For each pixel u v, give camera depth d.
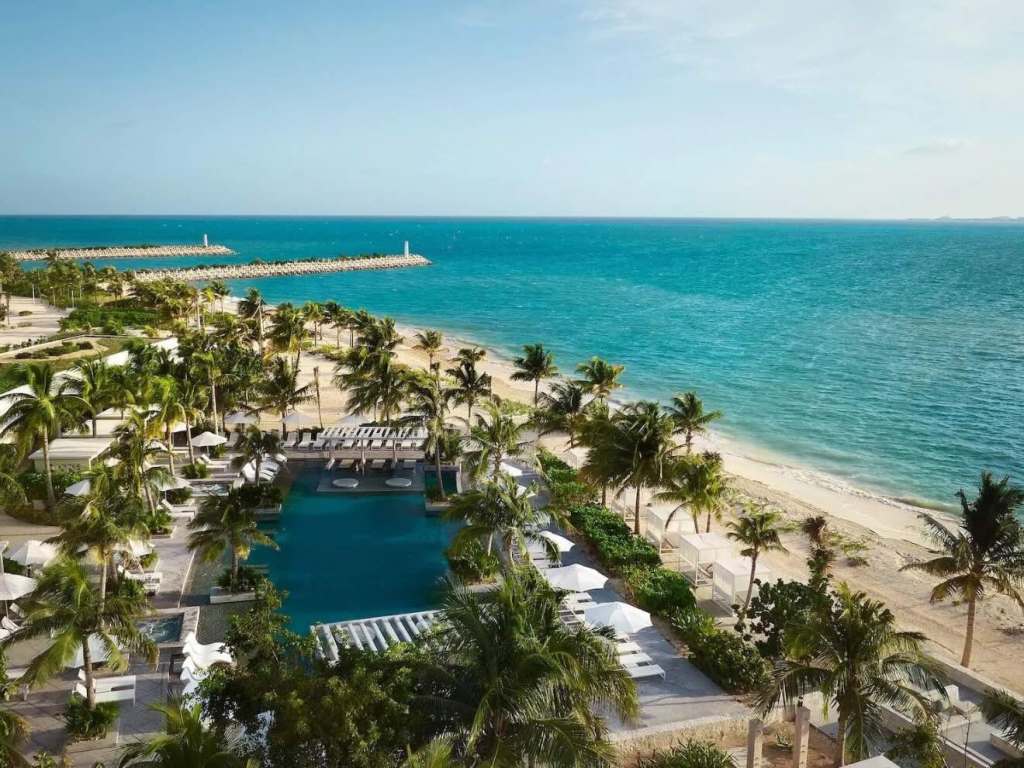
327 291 180.50
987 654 32.94
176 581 36.50
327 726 17.09
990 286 177.62
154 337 79.44
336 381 80.00
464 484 50.66
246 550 34.84
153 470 41.41
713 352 105.19
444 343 114.06
